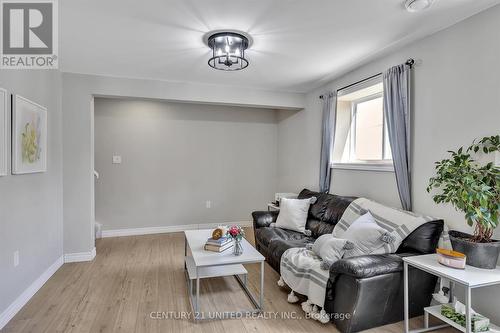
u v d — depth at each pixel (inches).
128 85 147.0
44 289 110.9
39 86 112.3
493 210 72.9
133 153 191.5
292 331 85.0
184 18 87.1
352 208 115.9
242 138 215.0
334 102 147.8
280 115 216.5
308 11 83.4
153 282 118.4
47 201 120.2
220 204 211.3
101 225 186.2
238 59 112.8
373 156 138.0
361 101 145.8
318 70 136.6
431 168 98.0
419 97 102.4
